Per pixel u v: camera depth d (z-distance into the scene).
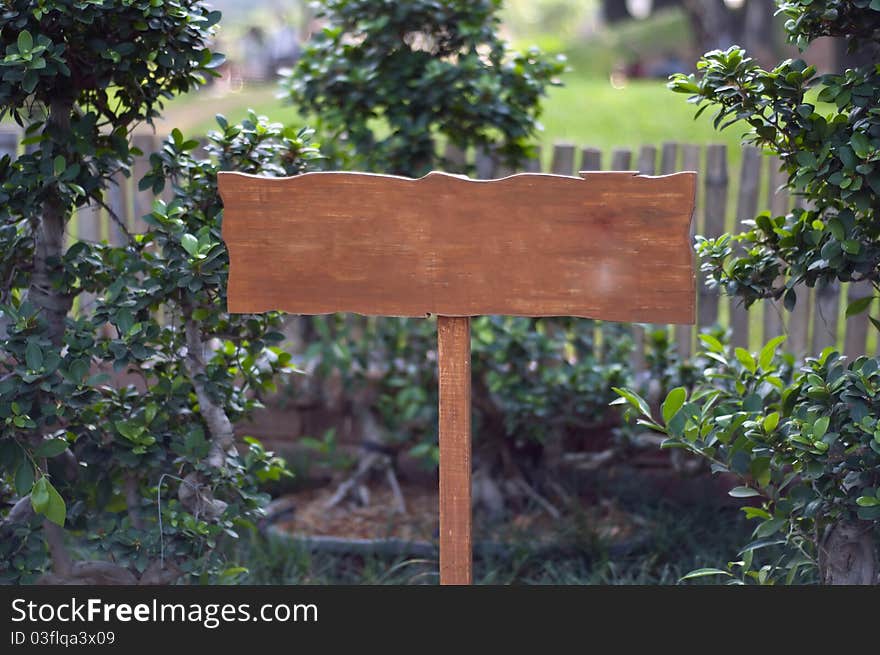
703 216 6.27
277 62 22.19
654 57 25.34
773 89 3.39
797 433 3.40
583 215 3.22
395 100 5.63
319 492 6.53
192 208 3.95
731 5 20.39
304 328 6.72
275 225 3.41
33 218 3.88
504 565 5.39
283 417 6.66
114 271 4.00
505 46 5.80
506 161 6.01
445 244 3.31
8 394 3.47
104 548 3.78
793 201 6.14
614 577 5.09
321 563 5.55
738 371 4.19
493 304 3.30
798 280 3.57
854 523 3.55
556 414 5.89
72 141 3.76
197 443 3.81
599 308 3.23
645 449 6.03
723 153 6.16
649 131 13.71
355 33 5.83
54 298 3.93
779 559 3.76
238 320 4.05
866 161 3.24
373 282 3.37
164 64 3.66
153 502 3.91
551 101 16.03
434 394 6.20
